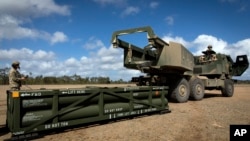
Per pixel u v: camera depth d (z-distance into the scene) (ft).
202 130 20.57
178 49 35.01
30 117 17.60
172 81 38.70
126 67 34.60
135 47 33.55
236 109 32.32
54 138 17.93
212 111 30.48
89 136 18.48
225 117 26.45
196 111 30.53
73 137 18.20
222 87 51.80
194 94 41.86
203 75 50.98
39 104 18.07
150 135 18.83
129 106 24.73
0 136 18.78
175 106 34.83
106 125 22.34
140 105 25.91
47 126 18.35
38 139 17.65
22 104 17.28
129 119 25.25
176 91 37.96
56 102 18.90
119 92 23.80
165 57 32.94
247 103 39.29
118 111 23.63
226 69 53.47
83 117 20.80
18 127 16.93
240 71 57.00
